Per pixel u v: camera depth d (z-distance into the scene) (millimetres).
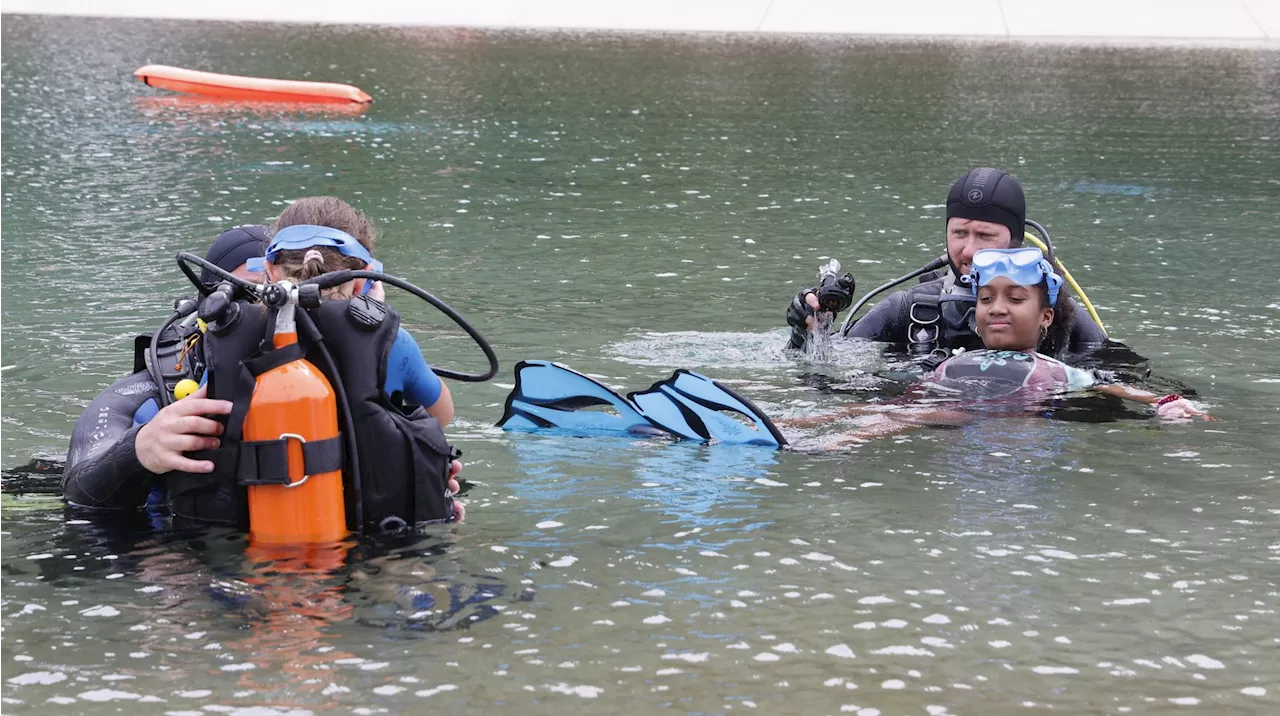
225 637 2633
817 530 3293
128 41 22391
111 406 3416
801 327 5238
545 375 4141
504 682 2473
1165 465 3838
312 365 3047
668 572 3004
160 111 14719
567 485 3611
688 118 15211
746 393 4672
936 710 2406
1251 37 26422
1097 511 3447
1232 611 2846
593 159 12086
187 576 2893
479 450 3939
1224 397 4652
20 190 9547
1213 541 3254
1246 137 14055
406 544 3088
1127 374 4820
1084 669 2572
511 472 3719
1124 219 9352
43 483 3557
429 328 5754
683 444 4035
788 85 18641
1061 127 14727
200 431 3045
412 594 2832
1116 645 2676
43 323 5676
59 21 25828
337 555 3010
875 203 9883
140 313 5934
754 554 3123
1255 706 2438
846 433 4145
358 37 24547
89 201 9227
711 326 5922
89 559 2986
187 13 27891
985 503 3514
